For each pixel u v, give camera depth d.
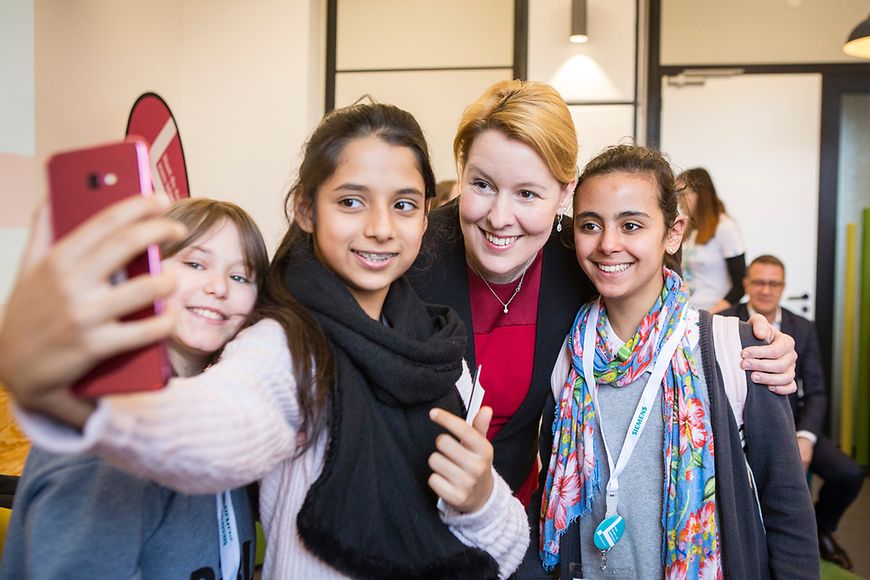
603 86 4.34
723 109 4.93
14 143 2.77
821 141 4.88
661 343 1.37
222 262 1.06
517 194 1.44
